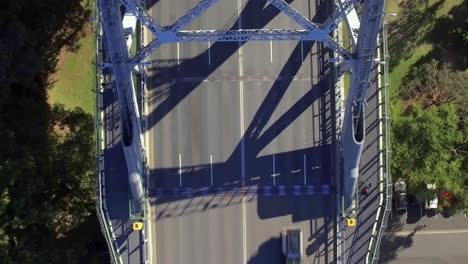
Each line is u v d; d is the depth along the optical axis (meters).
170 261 69.94
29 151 68.38
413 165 72.44
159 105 71.31
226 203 70.50
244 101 71.56
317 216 70.38
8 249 66.19
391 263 82.06
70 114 74.94
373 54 57.31
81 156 71.88
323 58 71.62
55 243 71.00
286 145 71.19
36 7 74.00
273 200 70.56
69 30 79.62
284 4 54.00
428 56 82.94
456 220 82.31
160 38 55.34
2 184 65.06
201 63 71.69
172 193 70.50
